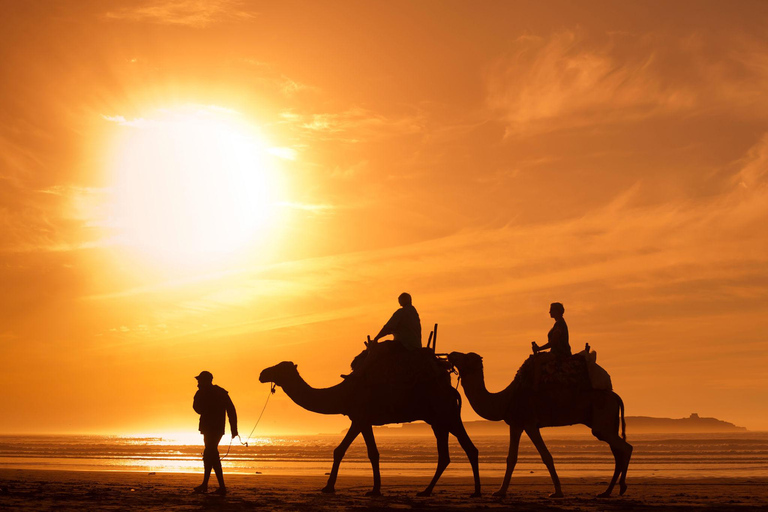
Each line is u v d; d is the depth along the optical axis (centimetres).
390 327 1496
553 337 1482
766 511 1200
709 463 4719
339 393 1506
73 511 1143
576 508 1224
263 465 4291
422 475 3098
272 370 1530
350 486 1936
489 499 1409
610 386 1464
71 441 15125
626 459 1447
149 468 3812
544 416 1459
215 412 1537
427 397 1473
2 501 1308
